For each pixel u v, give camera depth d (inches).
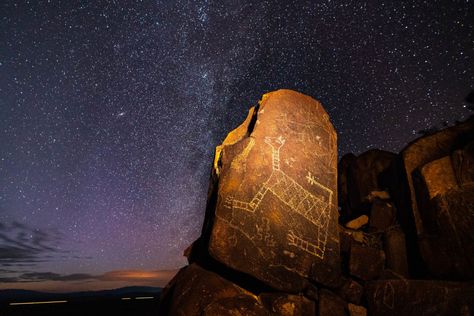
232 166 187.2
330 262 178.7
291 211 183.0
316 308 168.1
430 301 159.2
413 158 208.1
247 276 163.0
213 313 153.8
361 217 221.0
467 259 167.6
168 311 168.1
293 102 220.8
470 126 207.2
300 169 197.8
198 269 176.4
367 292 176.2
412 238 195.0
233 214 172.9
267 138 200.5
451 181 183.5
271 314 159.8
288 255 171.3
